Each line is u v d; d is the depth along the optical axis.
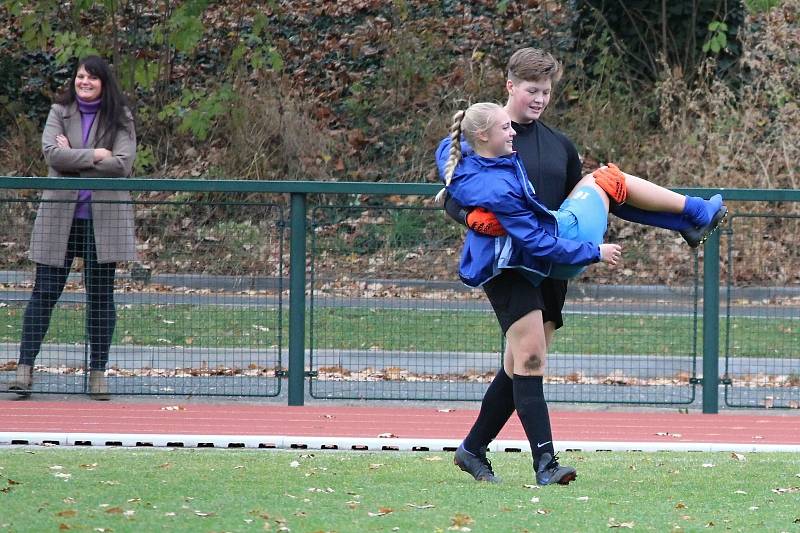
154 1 51.62
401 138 50.19
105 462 18.50
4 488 15.84
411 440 20.75
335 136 49.97
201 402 25.28
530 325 16.20
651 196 16.58
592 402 25.52
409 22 54.72
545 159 16.44
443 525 13.88
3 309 25.52
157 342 26.22
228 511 14.59
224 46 53.59
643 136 47.97
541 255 15.55
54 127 25.52
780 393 26.14
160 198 30.05
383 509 14.72
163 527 13.57
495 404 17.08
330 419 23.56
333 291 26.03
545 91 16.50
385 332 26.12
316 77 53.09
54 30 50.72
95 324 25.27
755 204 28.38
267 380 26.05
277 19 55.41
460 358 26.22
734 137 44.72
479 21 54.44
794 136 44.16
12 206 25.61
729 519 14.59
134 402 25.08
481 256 15.95
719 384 25.80
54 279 25.22
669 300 26.67
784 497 16.16
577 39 51.72
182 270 26.23
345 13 55.62
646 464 18.89
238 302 26.14
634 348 26.56
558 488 16.55
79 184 24.64
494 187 15.55
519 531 13.66
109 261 25.03
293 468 18.19
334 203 29.61
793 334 26.42
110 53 49.56
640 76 50.16
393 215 26.23
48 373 25.31
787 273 26.42
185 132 48.12
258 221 26.08
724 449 20.80
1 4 47.09
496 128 15.67
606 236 30.61
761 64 46.94
